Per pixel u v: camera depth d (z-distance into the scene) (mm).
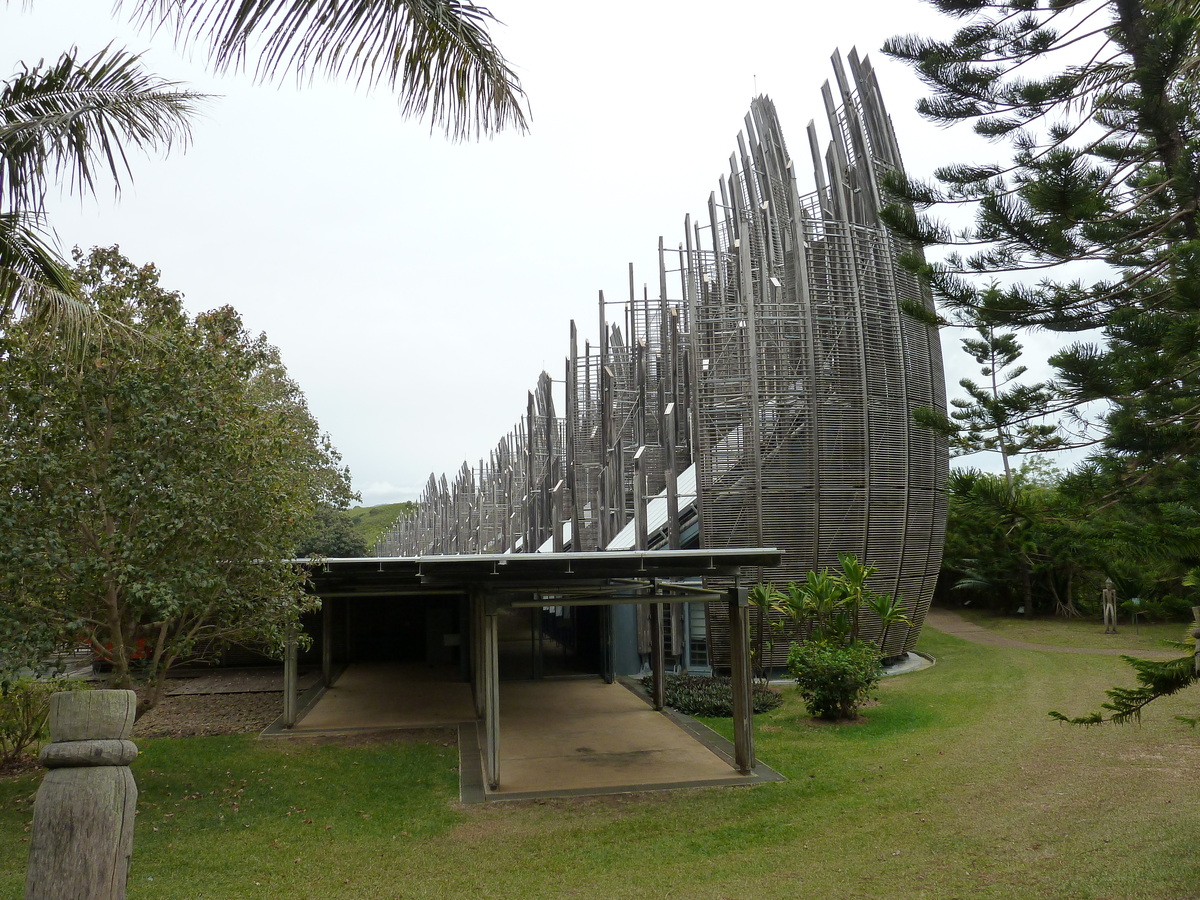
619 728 15406
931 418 8156
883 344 21250
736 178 26812
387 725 16016
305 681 21859
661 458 27188
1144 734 13164
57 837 3238
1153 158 7578
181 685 21047
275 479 11289
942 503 23531
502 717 16719
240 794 11156
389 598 26625
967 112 8438
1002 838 8609
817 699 15578
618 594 13297
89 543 10539
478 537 55844
